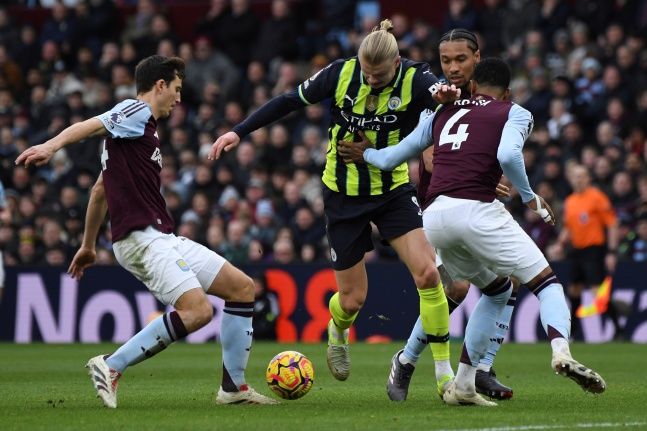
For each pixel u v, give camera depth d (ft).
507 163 67.21
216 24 217.36
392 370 77.66
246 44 215.92
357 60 78.02
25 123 212.43
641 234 158.51
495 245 68.08
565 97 182.29
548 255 160.35
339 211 79.87
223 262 72.28
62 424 60.90
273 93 206.28
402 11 230.68
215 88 201.57
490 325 71.46
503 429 57.93
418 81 76.84
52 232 170.71
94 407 71.31
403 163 77.92
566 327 65.72
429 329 74.59
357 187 78.43
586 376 62.90
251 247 166.91
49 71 230.89
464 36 73.61
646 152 169.99
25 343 162.81
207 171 183.11
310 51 215.31
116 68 213.66
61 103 212.02
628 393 82.43
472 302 151.94
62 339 164.25
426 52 194.80
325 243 169.89
